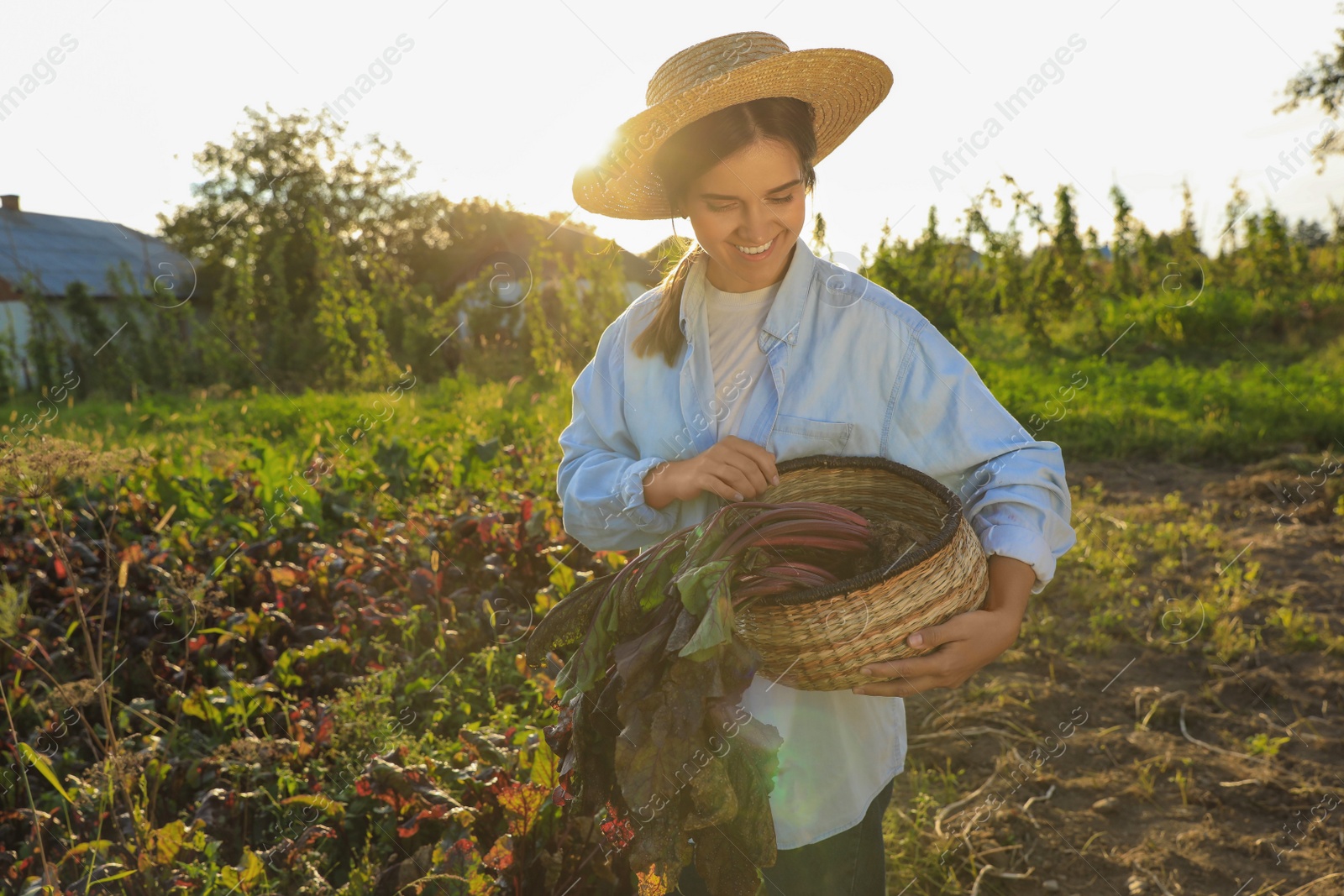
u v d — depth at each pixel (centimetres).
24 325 2288
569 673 165
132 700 341
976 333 1345
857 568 165
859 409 175
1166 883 284
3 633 311
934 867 287
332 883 258
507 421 793
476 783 249
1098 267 1694
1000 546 159
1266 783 332
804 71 164
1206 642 441
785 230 165
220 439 821
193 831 241
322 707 318
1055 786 332
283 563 427
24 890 228
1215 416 866
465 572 430
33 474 270
